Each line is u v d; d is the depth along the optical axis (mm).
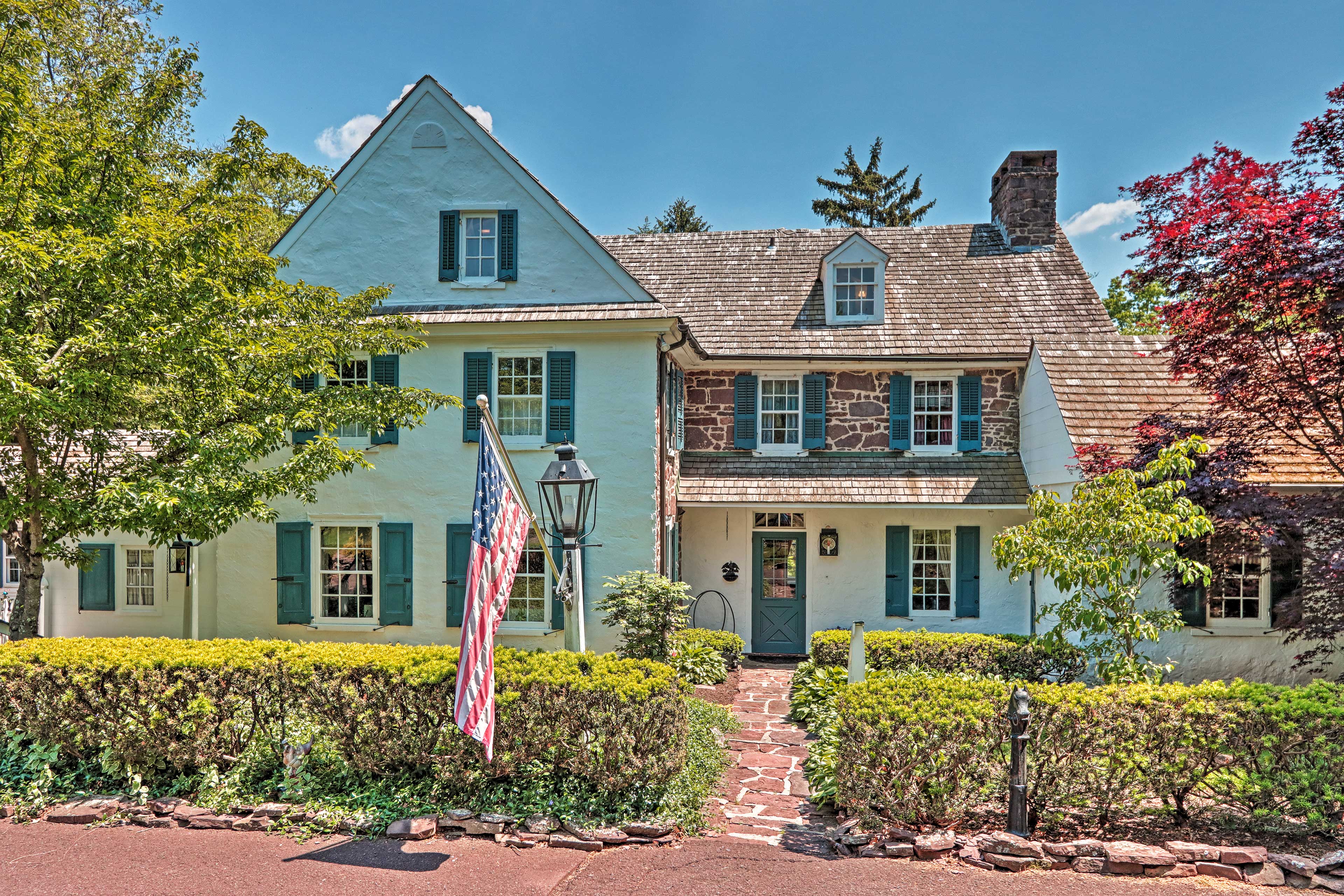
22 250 6824
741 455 14383
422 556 11664
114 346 7184
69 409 7051
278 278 11727
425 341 11719
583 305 11602
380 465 11719
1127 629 7812
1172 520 7523
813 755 7359
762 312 15195
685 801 6312
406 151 12023
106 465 9438
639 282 11570
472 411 11562
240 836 5887
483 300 11844
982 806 6148
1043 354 12953
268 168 9000
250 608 11938
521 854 5621
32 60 8898
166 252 7797
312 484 8945
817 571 14117
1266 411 8523
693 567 14414
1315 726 5676
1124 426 11562
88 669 6621
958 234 16844
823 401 14281
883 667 9961
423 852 5629
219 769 6641
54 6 8695
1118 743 5777
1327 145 7816
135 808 6219
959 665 9852
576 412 11500
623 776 6105
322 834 5902
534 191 11789
